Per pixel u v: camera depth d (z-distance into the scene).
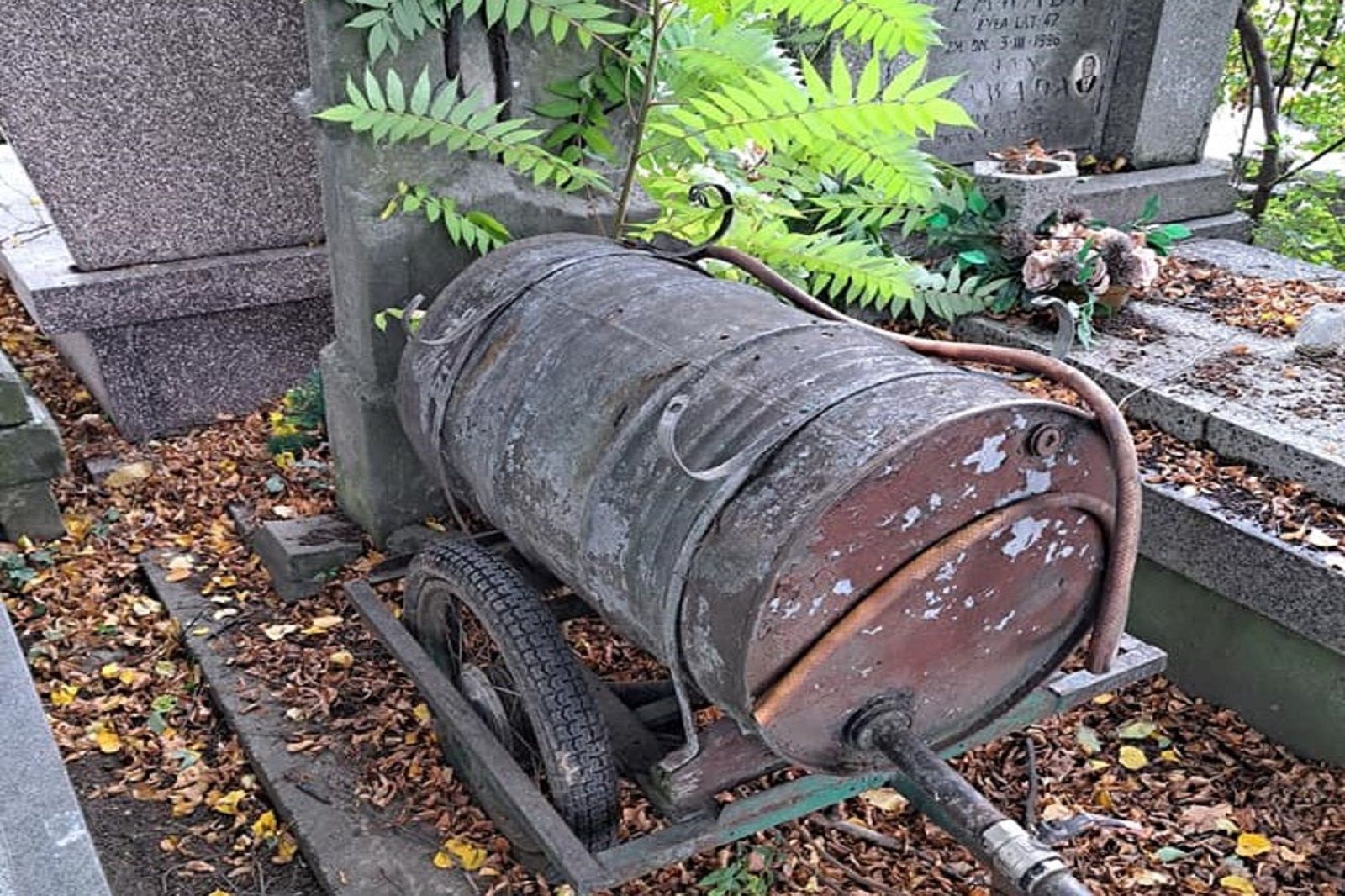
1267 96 6.74
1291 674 2.93
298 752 2.80
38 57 3.72
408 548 3.44
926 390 1.86
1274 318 4.12
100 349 4.10
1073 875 2.55
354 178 3.09
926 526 1.82
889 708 1.96
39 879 1.75
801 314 2.32
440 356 2.68
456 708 2.45
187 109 3.99
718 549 1.82
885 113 2.75
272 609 3.35
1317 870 2.59
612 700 2.48
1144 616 3.29
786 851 2.60
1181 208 5.36
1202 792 2.82
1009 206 4.31
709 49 3.26
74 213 3.96
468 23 3.10
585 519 2.14
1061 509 1.94
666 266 2.66
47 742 2.03
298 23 4.04
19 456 3.50
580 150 3.30
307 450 4.11
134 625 3.32
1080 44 5.07
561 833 2.07
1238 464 3.27
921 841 2.66
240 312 4.30
